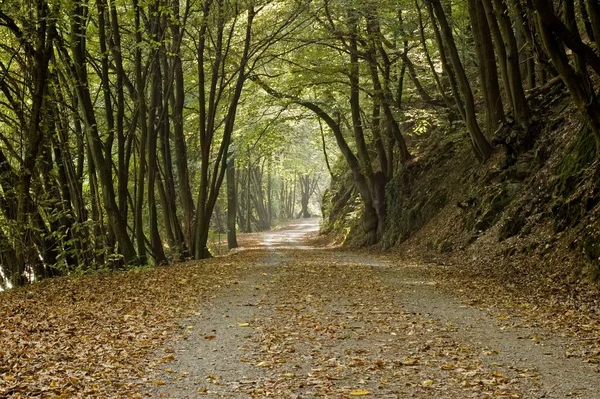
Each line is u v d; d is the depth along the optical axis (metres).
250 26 27.84
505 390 6.39
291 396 6.40
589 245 13.77
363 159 35.53
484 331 9.52
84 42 19.91
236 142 37.75
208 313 11.65
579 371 7.09
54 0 16.03
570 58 23.80
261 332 9.75
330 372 7.31
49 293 14.31
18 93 18.30
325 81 32.50
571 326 9.62
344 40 30.98
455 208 26.42
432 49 33.53
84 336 9.38
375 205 36.44
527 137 22.47
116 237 21.50
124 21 25.33
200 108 27.80
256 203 85.81
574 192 16.78
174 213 28.84
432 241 26.45
